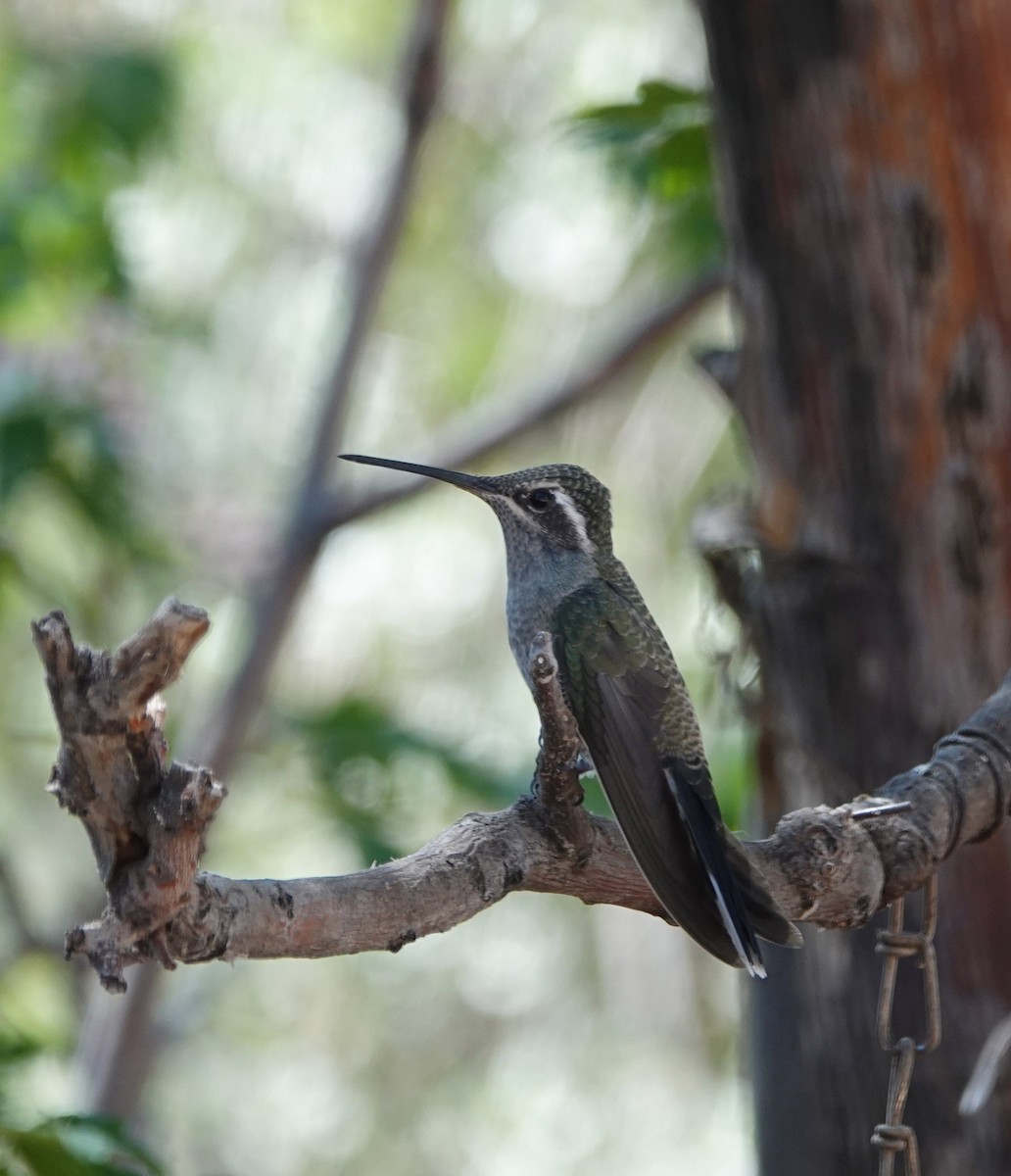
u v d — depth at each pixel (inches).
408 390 669.3
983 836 224.4
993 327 274.1
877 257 276.2
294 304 659.4
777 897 208.2
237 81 639.8
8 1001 483.8
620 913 811.4
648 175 417.4
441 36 473.4
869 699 279.0
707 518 300.5
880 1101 277.4
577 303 651.5
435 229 661.3
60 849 650.8
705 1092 801.6
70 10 538.3
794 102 277.4
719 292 448.8
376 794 459.8
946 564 275.4
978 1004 271.3
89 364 475.2
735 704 301.3
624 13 612.4
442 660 684.1
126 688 139.8
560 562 285.7
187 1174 779.4
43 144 506.6
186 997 597.3
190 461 622.8
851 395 279.0
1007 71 272.2
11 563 466.3
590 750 251.3
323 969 816.3
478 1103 804.0
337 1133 797.9
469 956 815.7
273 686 630.5
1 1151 219.3
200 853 149.9
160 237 639.8
